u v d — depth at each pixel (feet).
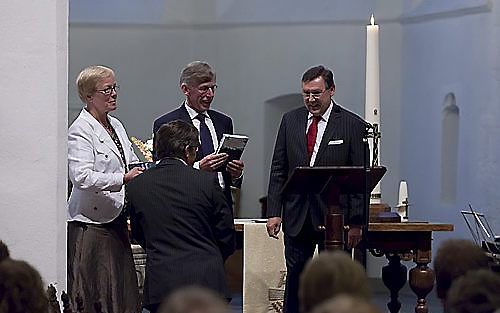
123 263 24.66
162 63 58.08
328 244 25.12
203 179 23.25
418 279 28.63
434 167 52.01
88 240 24.32
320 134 26.84
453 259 16.29
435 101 51.96
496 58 47.19
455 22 50.08
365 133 26.68
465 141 49.49
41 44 22.85
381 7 54.90
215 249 23.22
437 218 51.67
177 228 23.04
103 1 57.67
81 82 24.64
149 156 33.09
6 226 22.89
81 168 23.99
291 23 56.65
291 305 26.89
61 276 23.11
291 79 56.75
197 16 58.44
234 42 57.93
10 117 22.85
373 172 24.75
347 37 55.57
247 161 58.08
